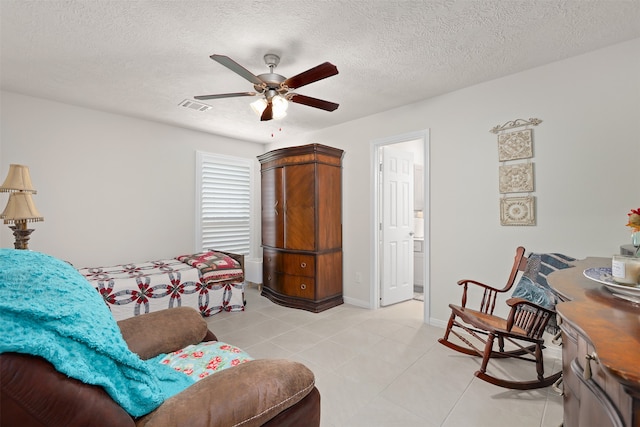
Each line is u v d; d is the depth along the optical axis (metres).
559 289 1.26
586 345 0.96
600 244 2.28
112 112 3.63
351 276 3.98
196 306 3.39
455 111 3.04
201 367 1.37
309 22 1.96
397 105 3.43
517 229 2.67
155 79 2.76
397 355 2.50
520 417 1.74
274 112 2.40
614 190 2.23
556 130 2.47
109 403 0.74
